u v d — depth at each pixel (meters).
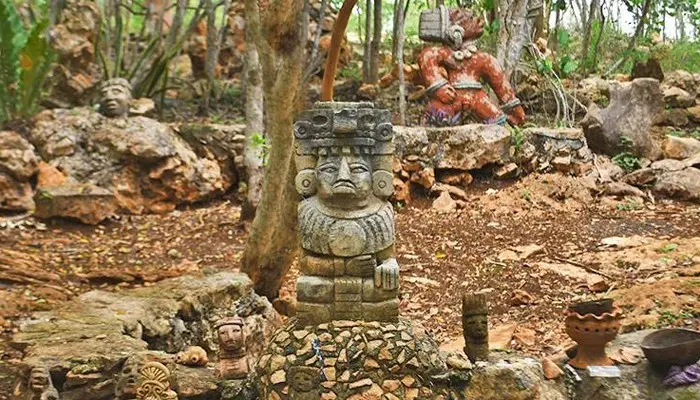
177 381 4.30
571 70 12.15
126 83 9.52
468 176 9.65
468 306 4.48
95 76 10.30
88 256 7.41
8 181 8.21
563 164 9.87
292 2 5.26
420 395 4.12
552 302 6.45
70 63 10.15
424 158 9.59
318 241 4.28
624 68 13.80
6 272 6.39
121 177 8.91
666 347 4.44
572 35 15.84
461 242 8.04
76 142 8.89
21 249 7.35
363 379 4.09
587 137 10.34
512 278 7.02
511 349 5.32
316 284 4.28
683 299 5.81
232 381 4.37
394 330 4.24
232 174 9.70
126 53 11.86
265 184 5.89
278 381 4.11
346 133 4.29
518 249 7.70
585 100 12.06
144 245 7.93
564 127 10.79
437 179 9.70
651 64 12.45
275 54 5.40
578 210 9.04
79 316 5.11
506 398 4.24
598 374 4.54
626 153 10.09
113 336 4.73
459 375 4.25
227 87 12.33
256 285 6.39
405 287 6.93
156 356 4.41
